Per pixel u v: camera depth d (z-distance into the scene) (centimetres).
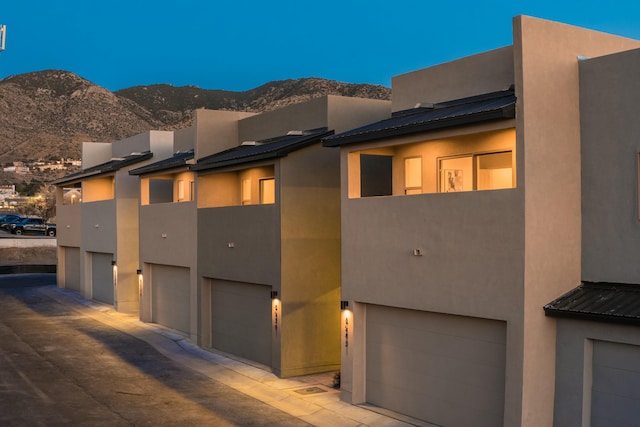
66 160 19862
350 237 1836
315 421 1711
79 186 4572
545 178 1436
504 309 1437
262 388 2048
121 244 3484
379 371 1798
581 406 1390
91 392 1942
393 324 1753
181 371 2247
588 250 1483
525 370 1396
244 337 2438
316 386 2062
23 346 2548
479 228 1491
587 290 1460
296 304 2200
